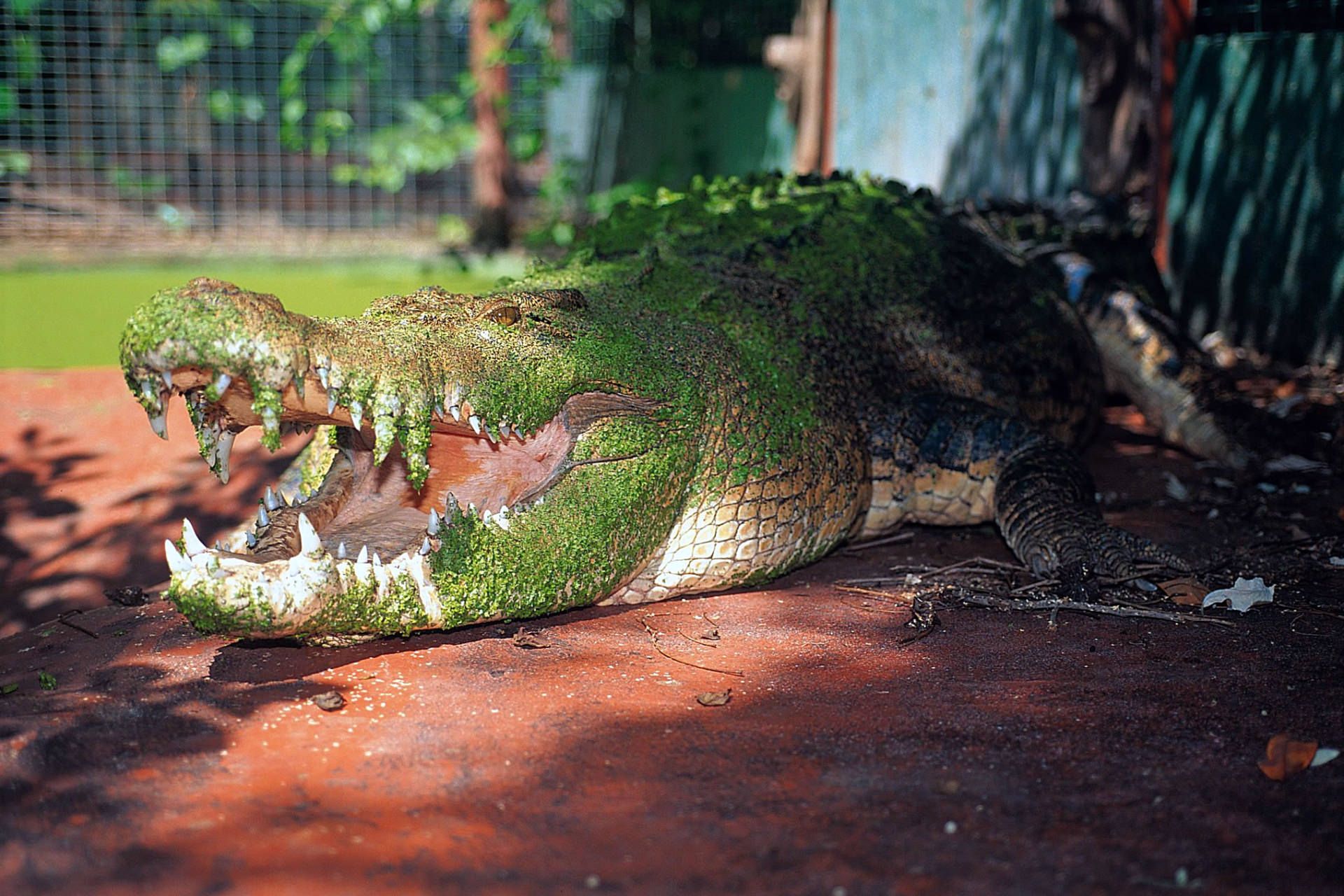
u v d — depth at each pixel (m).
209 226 7.84
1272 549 2.53
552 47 8.00
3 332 4.74
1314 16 3.49
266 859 1.59
